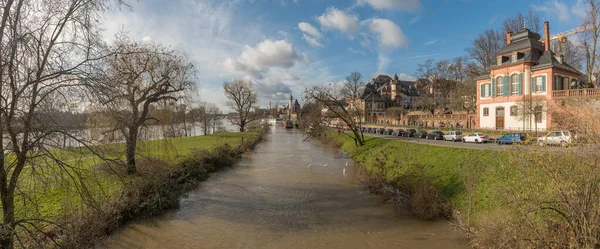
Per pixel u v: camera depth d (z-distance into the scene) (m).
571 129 8.92
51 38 8.64
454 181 17.06
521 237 8.77
